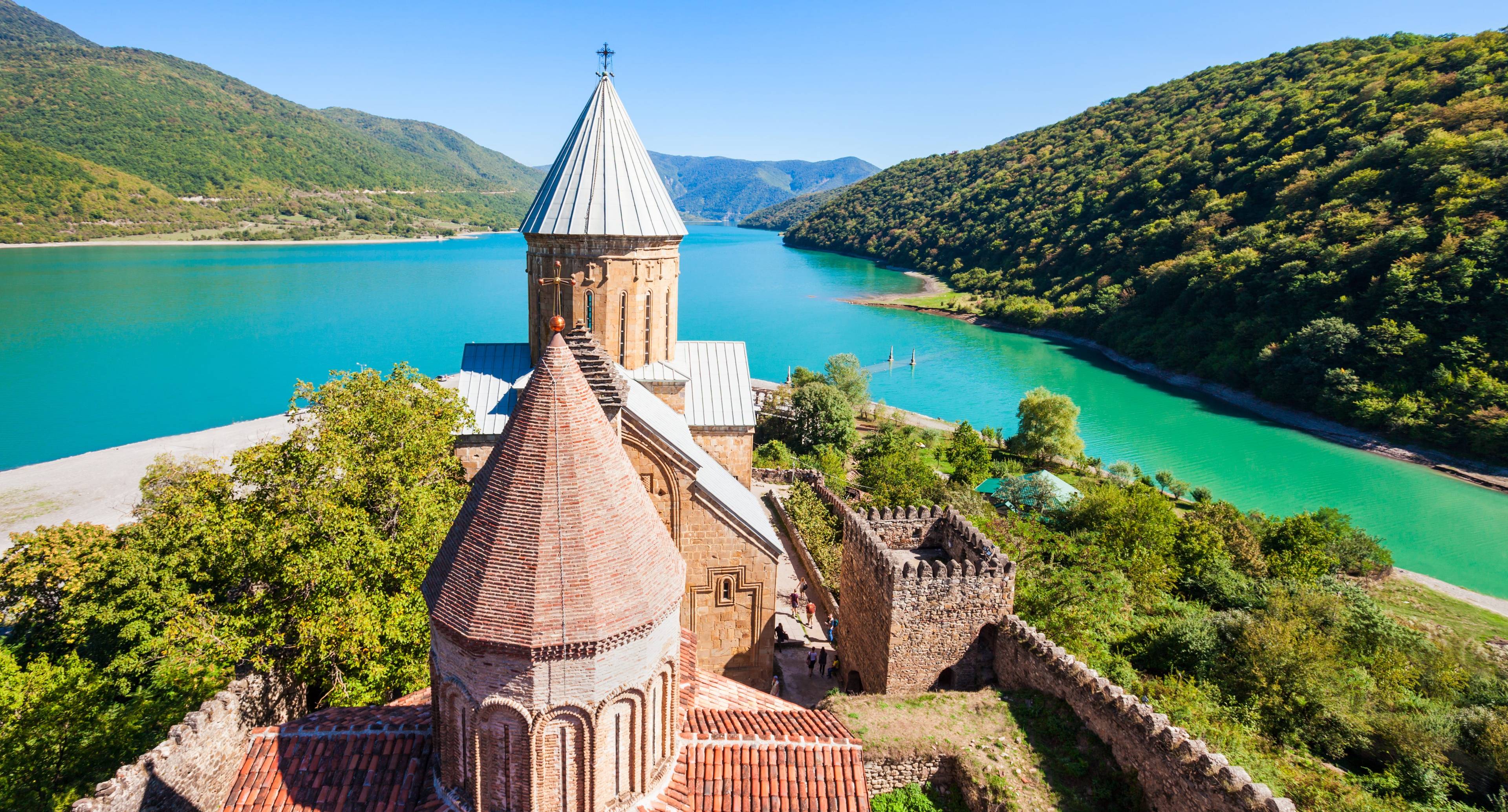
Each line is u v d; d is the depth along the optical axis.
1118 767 21.56
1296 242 98.12
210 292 168.38
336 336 131.38
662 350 32.06
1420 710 26.84
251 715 19.16
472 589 12.14
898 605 26.62
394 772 13.95
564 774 12.70
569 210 28.64
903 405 94.44
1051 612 31.03
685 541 25.25
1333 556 47.00
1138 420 86.50
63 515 52.44
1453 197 86.62
